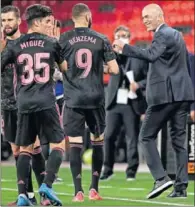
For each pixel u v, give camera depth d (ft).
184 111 78.18
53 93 63.46
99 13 170.91
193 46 158.81
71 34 71.20
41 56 62.59
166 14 162.81
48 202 63.31
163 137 98.63
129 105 104.73
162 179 75.56
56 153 63.26
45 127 63.31
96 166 73.77
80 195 71.87
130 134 105.29
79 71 70.95
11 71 68.80
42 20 63.31
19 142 63.98
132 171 106.11
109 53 71.00
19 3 176.96
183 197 78.95
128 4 167.63
